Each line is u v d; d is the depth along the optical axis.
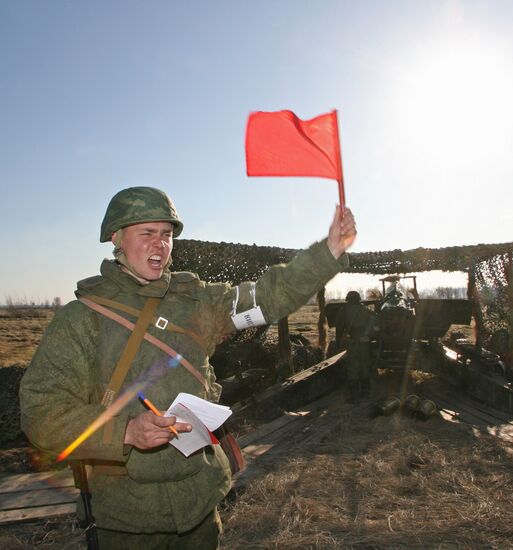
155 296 2.09
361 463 5.93
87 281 2.12
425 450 6.31
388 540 4.12
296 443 6.79
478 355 9.54
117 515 1.97
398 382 10.91
